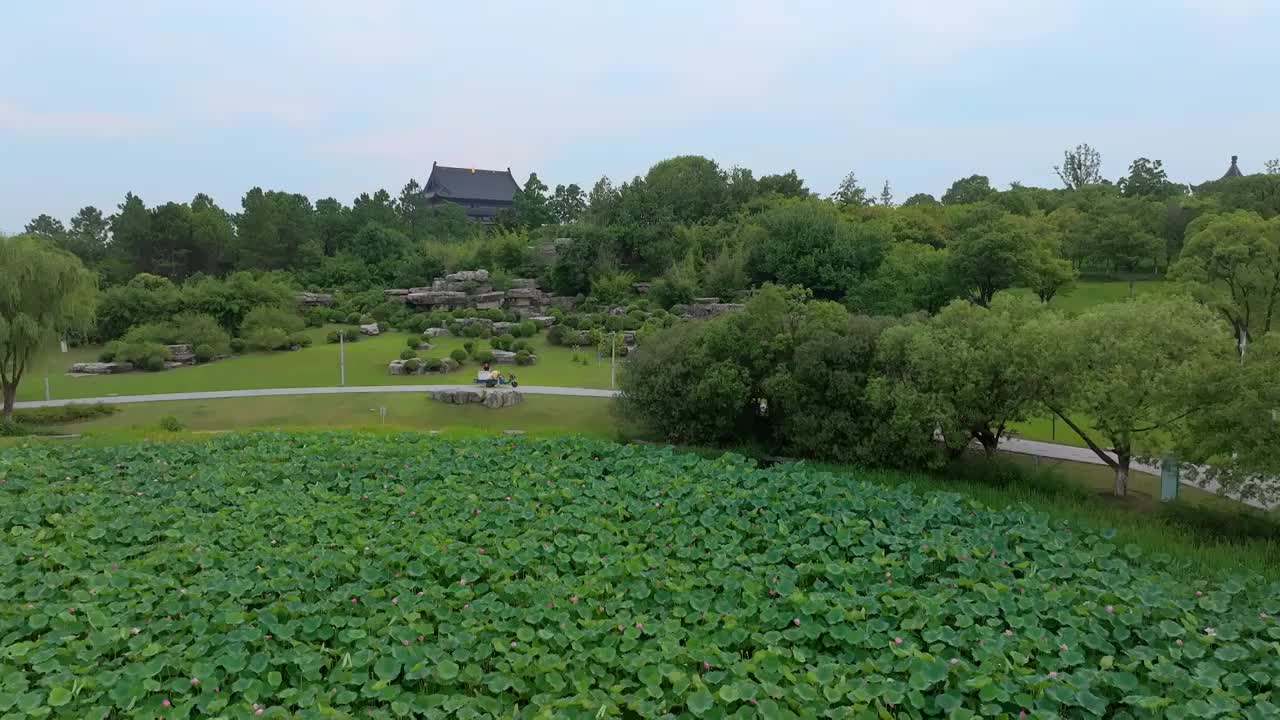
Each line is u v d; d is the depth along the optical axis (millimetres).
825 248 68938
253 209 85500
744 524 18156
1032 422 36250
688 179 93188
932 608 13672
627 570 15445
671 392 31391
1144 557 17766
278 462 24016
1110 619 13523
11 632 12945
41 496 19453
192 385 46781
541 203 105750
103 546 16672
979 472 26609
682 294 69062
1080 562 16422
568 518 18219
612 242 77062
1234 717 10789
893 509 19312
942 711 11273
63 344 45312
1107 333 23594
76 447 25938
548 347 59625
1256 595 15266
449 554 16000
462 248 84438
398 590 14461
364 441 26578
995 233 61250
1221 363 21312
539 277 77750
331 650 12445
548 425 36344
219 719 10406
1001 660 12180
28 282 36594
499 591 14727
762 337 30781
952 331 26625
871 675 11609
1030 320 25859
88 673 11547
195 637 12680
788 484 21766
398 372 49781
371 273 83312
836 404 28484
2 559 15531
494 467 23406
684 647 12539
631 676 12000
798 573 15602
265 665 11742
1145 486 26344
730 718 10656
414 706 10938
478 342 58250
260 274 80312
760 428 32438
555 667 11820
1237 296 46719
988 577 15492
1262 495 20688
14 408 39469
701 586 15172
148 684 11031
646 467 23656
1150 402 22203
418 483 21516
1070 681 11609
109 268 80688
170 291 65188
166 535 17328
